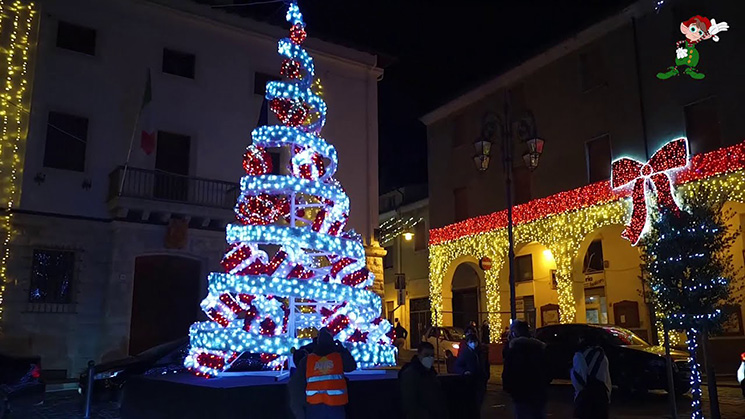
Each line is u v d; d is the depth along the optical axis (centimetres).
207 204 1981
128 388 1017
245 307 925
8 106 1764
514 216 2570
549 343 1639
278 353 873
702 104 1916
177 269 1997
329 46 2417
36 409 1241
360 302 934
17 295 1698
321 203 996
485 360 1449
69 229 1803
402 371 643
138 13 2027
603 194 2184
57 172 1814
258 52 2261
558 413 1181
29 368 1216
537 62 2528
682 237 955
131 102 1969
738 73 1817
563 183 2366
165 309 1952
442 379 896
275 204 967
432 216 3030
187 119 2066
